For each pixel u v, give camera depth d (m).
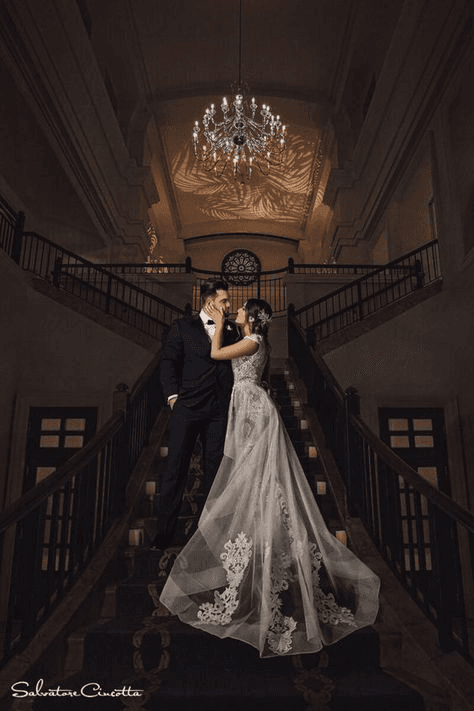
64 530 3.19
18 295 7.71
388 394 7.66
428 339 7.93
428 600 2.99
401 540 3.43
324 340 7.87
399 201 11.94
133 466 4.69
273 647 2.45
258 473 2.79
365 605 2.73
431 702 2.38
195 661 2.62
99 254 13.44
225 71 13.38
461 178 8.30
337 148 14.30
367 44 11.94
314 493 4.41
